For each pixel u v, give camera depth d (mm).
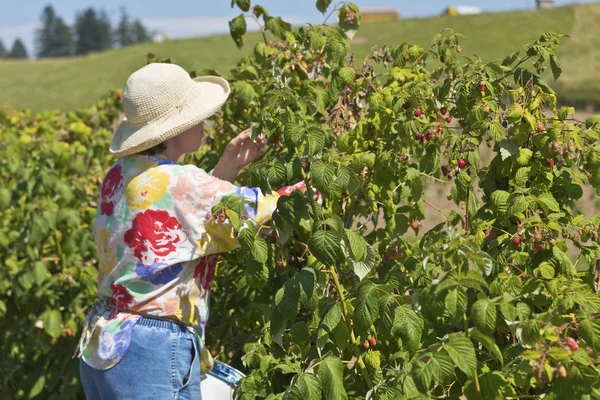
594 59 31719
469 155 2584
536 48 2652
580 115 18531
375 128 2912
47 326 3824
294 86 3227
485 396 2033
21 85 38000
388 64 3396
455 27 41250
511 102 2676
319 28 3322
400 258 2703
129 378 2391
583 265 5551
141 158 2479
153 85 2455
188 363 2445
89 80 37844
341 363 2256
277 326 2400
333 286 2781
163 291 2395
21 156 4965
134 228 2391
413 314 2172
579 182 2615
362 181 2857
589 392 1875
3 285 4121
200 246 2389
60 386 3980
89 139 5070
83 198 4301
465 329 2051
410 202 3016
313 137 2373
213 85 2695
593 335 1940
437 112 2807
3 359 4141
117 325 2418
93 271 3955
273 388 2764
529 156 2543
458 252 2023
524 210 2482
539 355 1840
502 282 2227
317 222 2312
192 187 2369
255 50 3473
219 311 3451
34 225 4020
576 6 42312
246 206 2385
